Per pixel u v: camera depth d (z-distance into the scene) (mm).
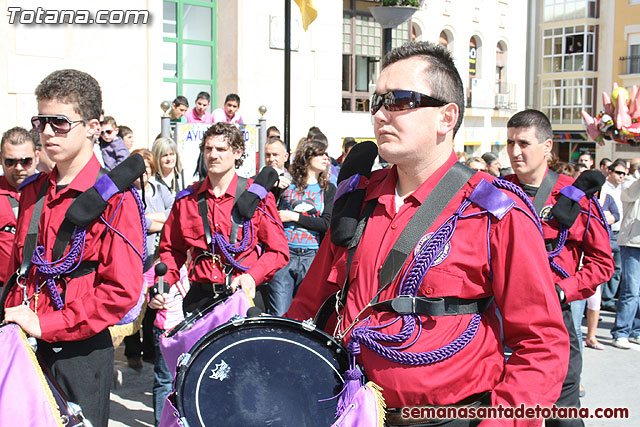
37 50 8625
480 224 2010
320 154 5762
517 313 1981
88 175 2814
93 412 2859
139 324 5230
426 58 2113
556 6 36438
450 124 2109
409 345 1995
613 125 10039
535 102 37562
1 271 4312
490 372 2035
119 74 9492
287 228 5711
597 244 3854
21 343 2443
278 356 2137
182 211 4172
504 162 23672
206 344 2156
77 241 2717
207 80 11922
